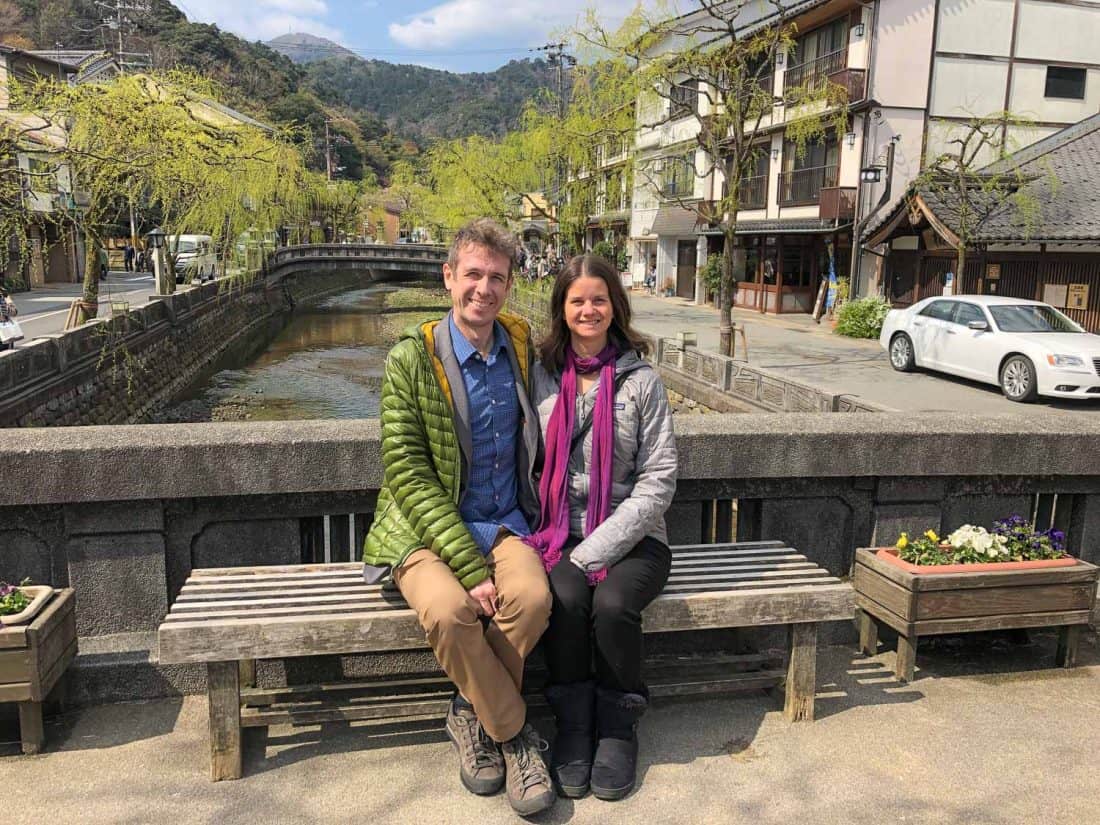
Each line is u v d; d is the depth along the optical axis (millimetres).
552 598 2596
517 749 2525
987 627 3250
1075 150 22094
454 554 2508
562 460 2775
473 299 2613
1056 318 14172
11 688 2566
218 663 2514
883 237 21797
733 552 3270
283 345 31297
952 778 2637
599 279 2799
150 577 3092
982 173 20281
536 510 2834
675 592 2846
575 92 22094
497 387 2746
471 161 31422
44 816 2361
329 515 3238
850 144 24453
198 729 2848
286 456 3061
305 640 2514
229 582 2838
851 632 3635
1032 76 25156
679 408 15477
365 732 2846
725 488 3553
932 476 3707
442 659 2438
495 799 2494
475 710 2480
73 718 2904
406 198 48906
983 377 13930
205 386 22781
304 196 32938
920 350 15625
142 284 36688
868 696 3166
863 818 2428
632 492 2787
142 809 2406
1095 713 3062
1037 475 3799
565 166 26547
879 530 3705
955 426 3699
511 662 2539
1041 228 18625
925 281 22328
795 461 3496
